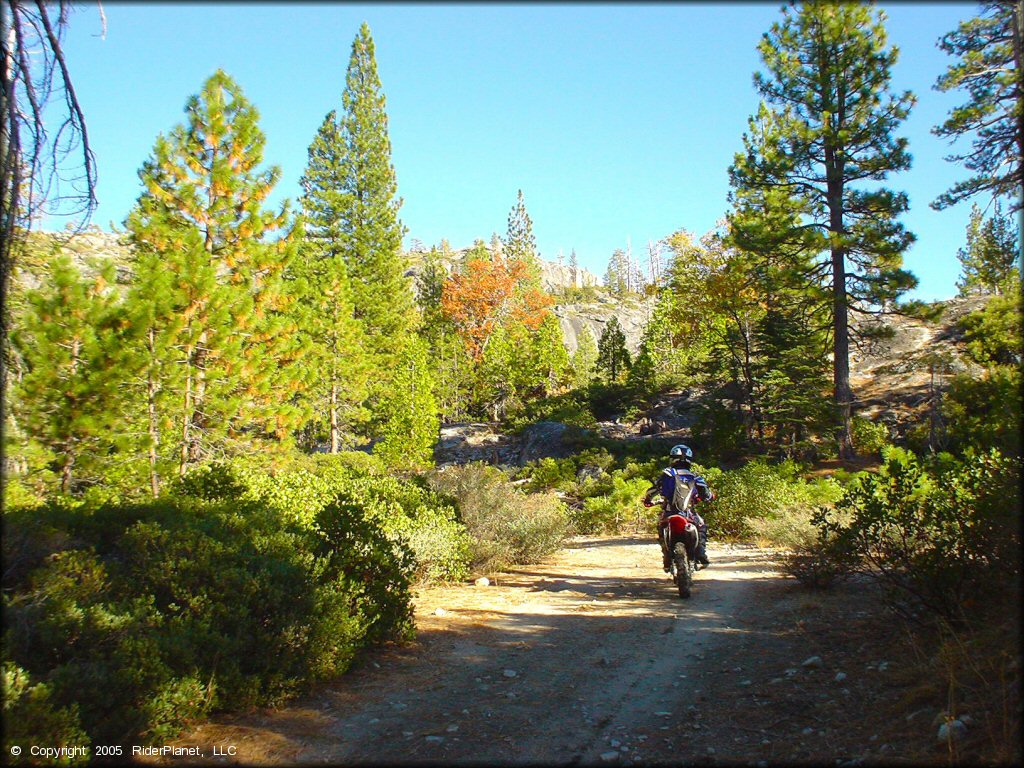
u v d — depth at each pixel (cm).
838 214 2741
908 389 3156
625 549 1438
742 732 427
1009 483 522
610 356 5653
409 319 5441
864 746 381
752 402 3017
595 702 499
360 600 620
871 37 2783
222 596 516
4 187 440
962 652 435
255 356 1602
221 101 1950
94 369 1143
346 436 3553
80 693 391
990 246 1655
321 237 4731
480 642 668
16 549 491
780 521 1098
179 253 1535
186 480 879
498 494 1284
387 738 436
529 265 8788
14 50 456
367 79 4859
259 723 459
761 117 3562
